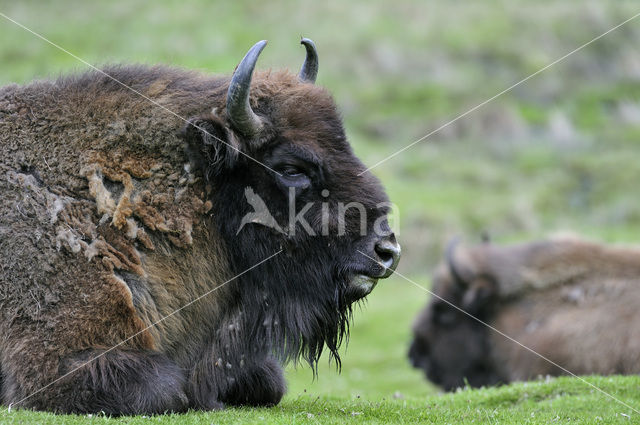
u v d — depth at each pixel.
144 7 191.88
